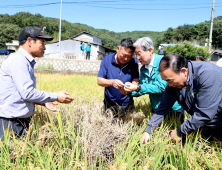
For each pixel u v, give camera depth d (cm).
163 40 7638
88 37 4506
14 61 248
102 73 363
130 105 390
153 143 259
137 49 310
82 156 245
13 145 231
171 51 2906
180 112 349
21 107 260
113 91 364
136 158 225
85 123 298
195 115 236
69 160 229
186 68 228
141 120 354
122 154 247
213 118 249
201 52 2792
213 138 270
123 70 357
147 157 222
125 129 308
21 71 248
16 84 247
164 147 230
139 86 324
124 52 315
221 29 6309
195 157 225
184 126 244
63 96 279
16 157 225
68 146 251
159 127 303
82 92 544
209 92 220
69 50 3444
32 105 277
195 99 242
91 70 1784
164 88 317
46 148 239
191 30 7469
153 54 327
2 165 203
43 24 10981
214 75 217
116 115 381
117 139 275
